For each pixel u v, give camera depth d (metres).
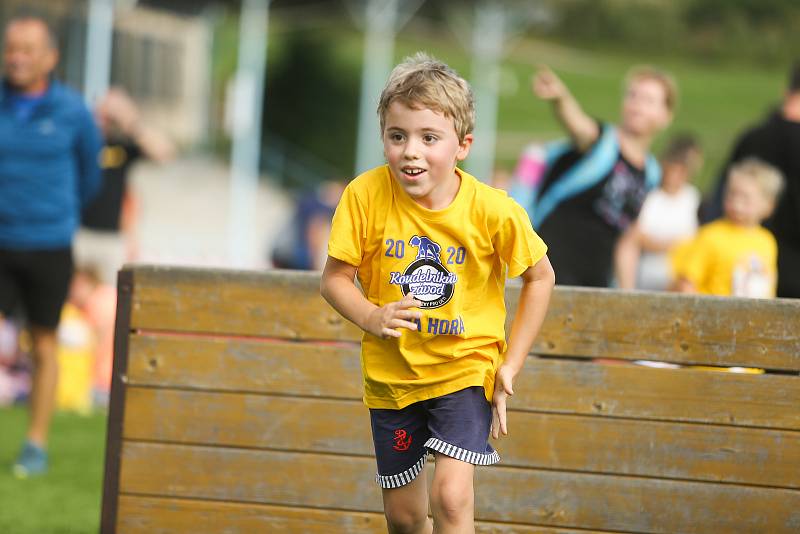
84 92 79.00
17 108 21.22
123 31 91.19
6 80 21.27
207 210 88.50
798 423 13.38
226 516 14.16
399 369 12.01
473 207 11.73
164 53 98.25
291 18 150.62
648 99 20.09
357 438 13.97
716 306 13.50
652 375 13.56
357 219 11.86
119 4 87.56
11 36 21.03
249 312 14.15
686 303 13.54
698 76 179.00
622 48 185.38
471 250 11.75
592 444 13.65
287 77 144.50
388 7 124.94
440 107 11.30
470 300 11.98
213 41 114.06
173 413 14.25
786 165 21.48
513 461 13.74
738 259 19.08
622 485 13.61
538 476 13.72
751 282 19.09
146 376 14.29
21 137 21.06
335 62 146.38
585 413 13.66
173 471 14.25
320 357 14.02
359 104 144.12
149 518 14.26
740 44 186.00
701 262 19.30
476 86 142.50
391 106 11.41
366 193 11.89
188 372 14.23
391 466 12.34
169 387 14.25
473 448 11.79
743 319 13.47
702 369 13.55
